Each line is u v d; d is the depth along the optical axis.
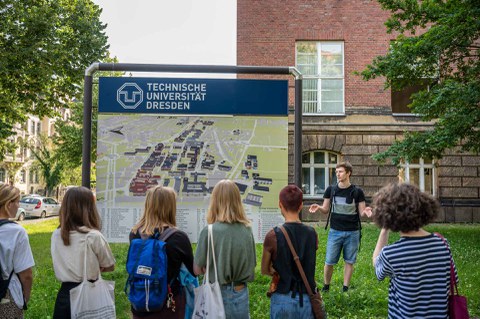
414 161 18.25
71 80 21.50
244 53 18.20
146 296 3.41
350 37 18.30
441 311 2.64
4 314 3.19
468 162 18.03
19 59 18.78
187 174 6.29
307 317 3.33
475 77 12.60
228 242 3.58
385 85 13.90
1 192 3.41
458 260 9.20
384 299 6.14
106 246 3.63
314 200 17.97
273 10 18.31
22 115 23.22
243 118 6.36
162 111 6.32
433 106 12.04
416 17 12.95
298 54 18.47
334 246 6.62
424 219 2.76
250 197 6.29
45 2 20.39
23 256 3.32
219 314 3.45
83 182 6.25
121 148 6.28
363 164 18.11
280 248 3.40
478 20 10.91
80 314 3.42
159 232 3.60
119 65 6.36
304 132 18.09
